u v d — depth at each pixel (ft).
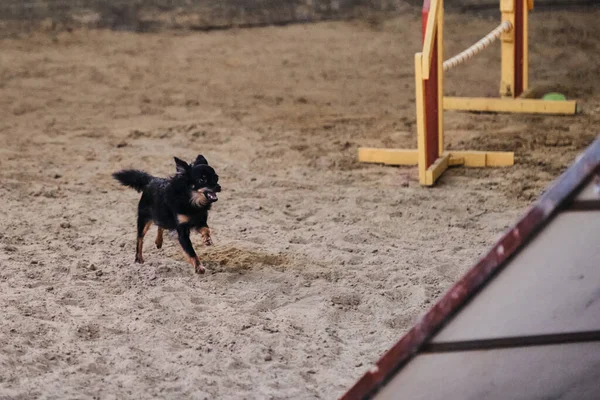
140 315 25.34
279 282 27.91
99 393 20.83
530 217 14.33
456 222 33.96
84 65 65.77
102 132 49.65
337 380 21.65
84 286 27.45
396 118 51.42
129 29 74.59
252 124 50.80
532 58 64.18
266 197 37.65
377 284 27.71
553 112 50.06
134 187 29.25
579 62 62.95
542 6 75.66
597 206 14.37
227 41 71.72
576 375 16.38
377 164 42.52
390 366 15.24
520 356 15.79
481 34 71.00
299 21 76.54
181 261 29.76
